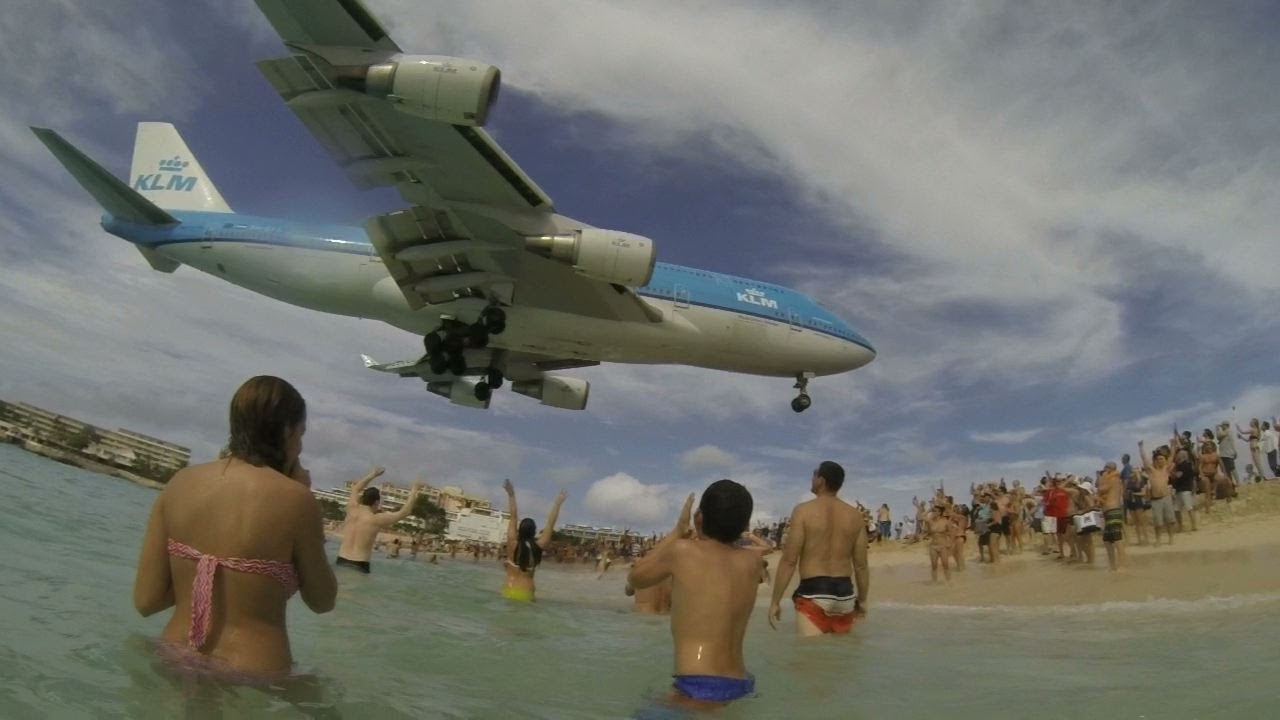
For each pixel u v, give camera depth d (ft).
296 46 39.81
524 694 15.24
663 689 16.55
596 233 48.91
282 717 10.34
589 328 58.39
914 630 29.53
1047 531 59.41
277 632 11.64
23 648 11.74
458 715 12.62
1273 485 66.85
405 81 39.37
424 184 49.16
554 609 38.47
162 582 11.55
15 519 29.63
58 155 58.54
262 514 11.23
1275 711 13.39
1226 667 18.58
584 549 194.90
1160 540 57.36
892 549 100.27
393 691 13.64
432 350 61.57
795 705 14.75
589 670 18.94
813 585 26.17
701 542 15.74
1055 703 14.98
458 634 23.45
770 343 63.67
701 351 62.34
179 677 10.73
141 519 45.19
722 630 14.85
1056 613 35.83
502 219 49.57
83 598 16.84
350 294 60.59
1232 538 53.31
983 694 16.02
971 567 66.54
